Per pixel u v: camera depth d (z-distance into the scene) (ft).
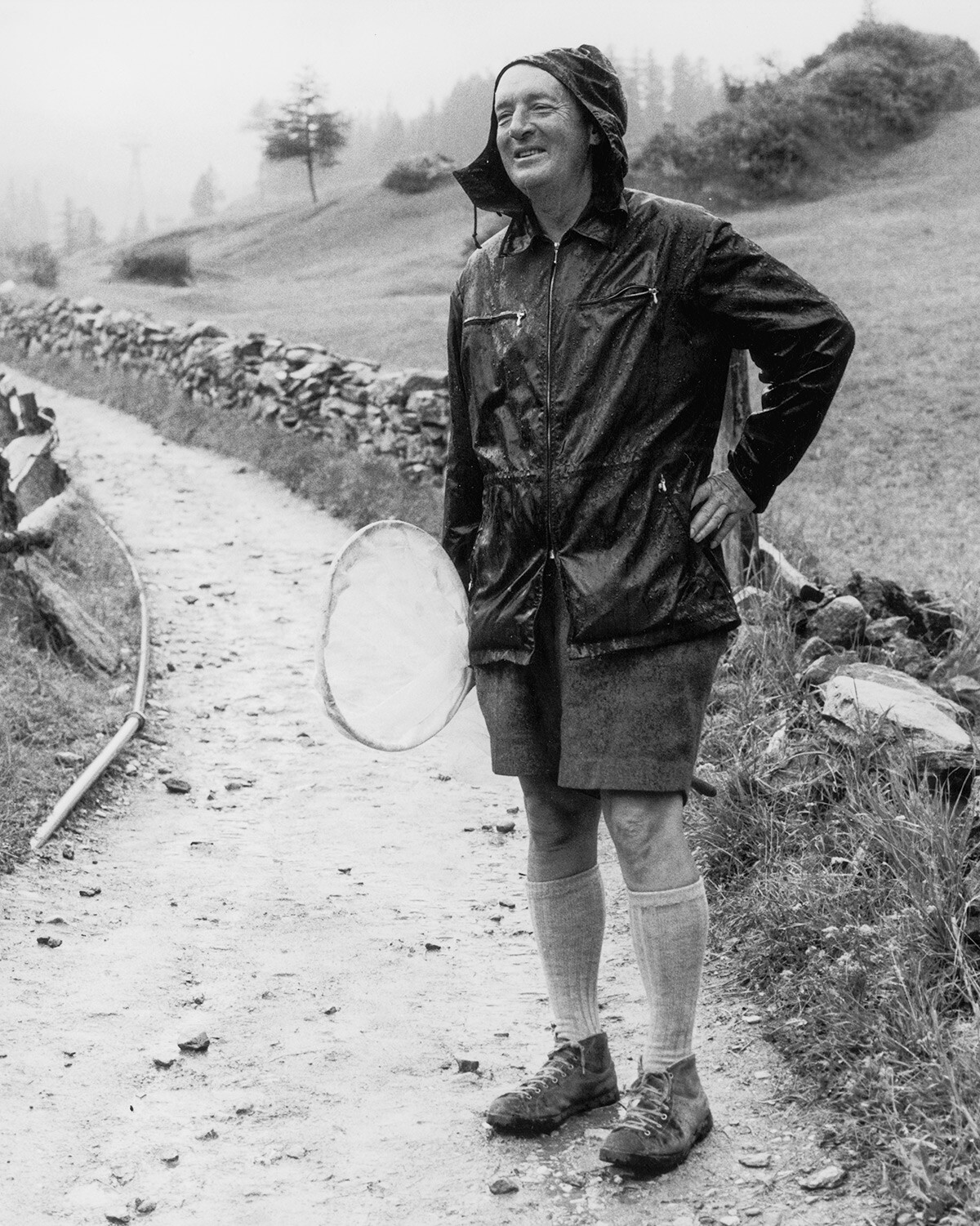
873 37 133.49
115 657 23.15
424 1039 11.26
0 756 17.46
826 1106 9.37
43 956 12.93
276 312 99.19
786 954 11.46
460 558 10.10
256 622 27.43
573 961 9.73
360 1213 8.62
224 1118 9.93
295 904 14.52
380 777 19.16
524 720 9.30
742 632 18.61
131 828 17.02
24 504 32.27
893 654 17.56
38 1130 9.71
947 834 11.24
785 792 13.78
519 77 8.85
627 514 8.71
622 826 8.95
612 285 8.76
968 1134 8.19
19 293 122.21
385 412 40.83
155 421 55.42
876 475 39.22
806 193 111.24
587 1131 9.48
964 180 107.24
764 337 8.70
